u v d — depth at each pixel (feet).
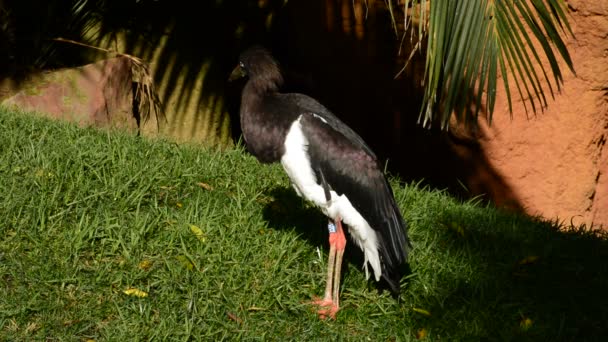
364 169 19.99
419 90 34.88
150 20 35.09
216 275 19.80
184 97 35.35
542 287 22.52
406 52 34.63
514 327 20.49
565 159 35.14
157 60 35.14
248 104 20.47
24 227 19.89
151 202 22.09
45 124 25.85
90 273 19.01
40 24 33.83
